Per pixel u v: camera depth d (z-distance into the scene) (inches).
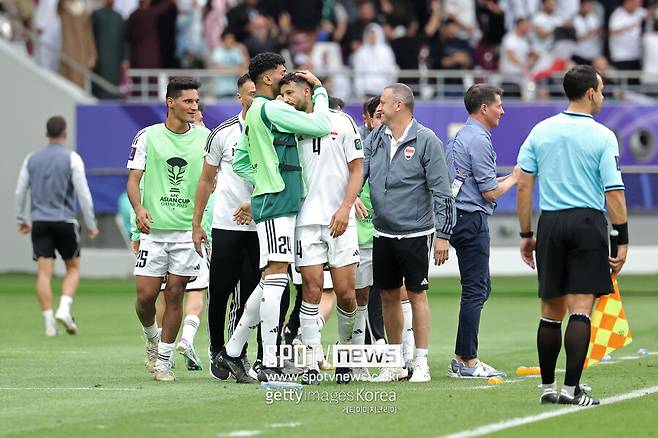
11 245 3604.8
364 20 3553.2
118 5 3732.8
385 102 1480.1
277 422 1162.6
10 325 2317.9
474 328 1526.8
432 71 3518.7
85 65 3553.2
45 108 3503.9
